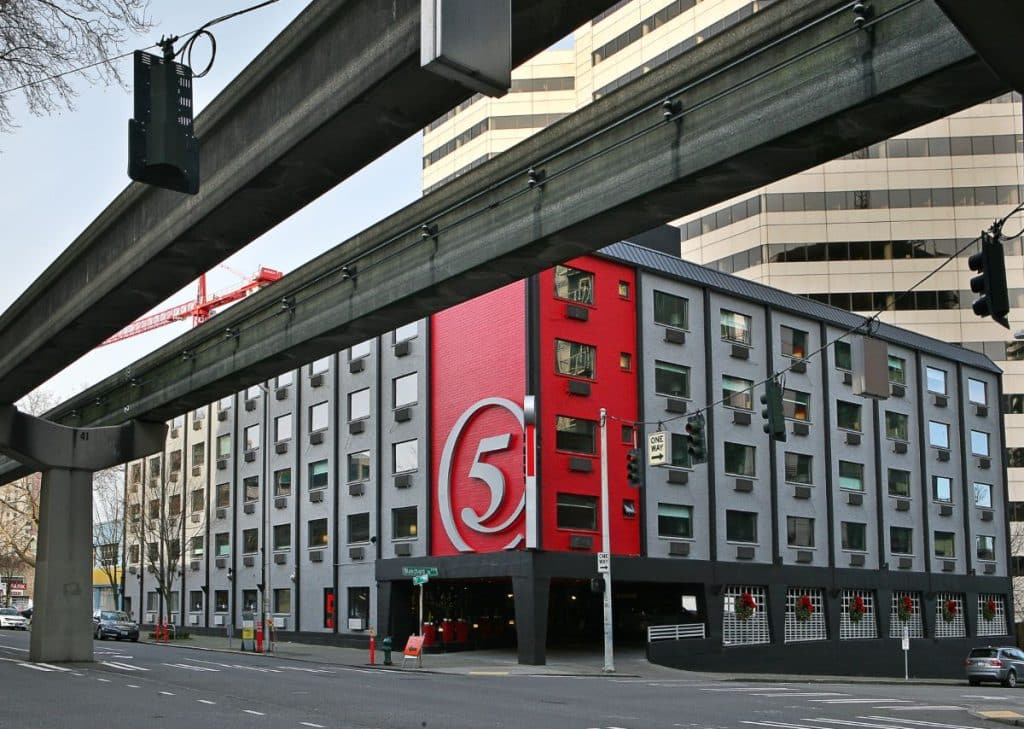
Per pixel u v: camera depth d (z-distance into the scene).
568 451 42.72
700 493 47.31
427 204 22.38
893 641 55.50
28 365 31.97
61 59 13.07
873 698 28.59
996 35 9.98
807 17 14.24
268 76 16.48
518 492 41.94
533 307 42.50
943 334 80.31
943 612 59.62
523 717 19.44
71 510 36.66
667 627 44.03
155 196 21.34
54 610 35.28
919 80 12.92
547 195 19.05
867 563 54.84
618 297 45.78
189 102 11.11
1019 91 11.10
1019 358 81.00
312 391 56.25
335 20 14.98
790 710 22.98
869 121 14.14
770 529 50.22
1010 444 82.38
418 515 47.16
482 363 44.66
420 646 38.31
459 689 26.44
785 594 50.22
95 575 85.00
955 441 62.56
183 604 67.81
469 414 44.66
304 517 55.69
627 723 18.73
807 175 82.25
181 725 17.19
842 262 80.88
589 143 18.19
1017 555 81.88
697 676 38.41
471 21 7.45
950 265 80.69
